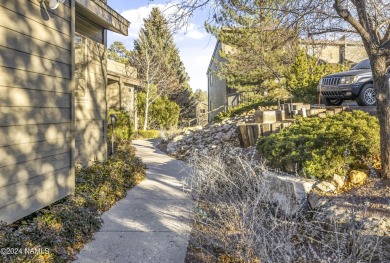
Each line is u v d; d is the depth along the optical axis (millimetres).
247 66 12953
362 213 3227
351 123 4895
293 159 4492
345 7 4367
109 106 13492
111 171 5316
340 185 3977
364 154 4238
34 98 3486
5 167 3049
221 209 3916
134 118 16406
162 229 3678
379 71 3875
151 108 19156
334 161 4168
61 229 3146
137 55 21375
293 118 6945
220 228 3541
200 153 7570
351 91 7211
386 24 4066
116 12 6586
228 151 6715
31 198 3418
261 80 14234
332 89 7613
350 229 2947
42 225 3102
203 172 5188
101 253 3078
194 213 4043
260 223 3207
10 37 3135
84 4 5176
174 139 10914
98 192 4449
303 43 5406
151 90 19328
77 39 5832
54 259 2770
